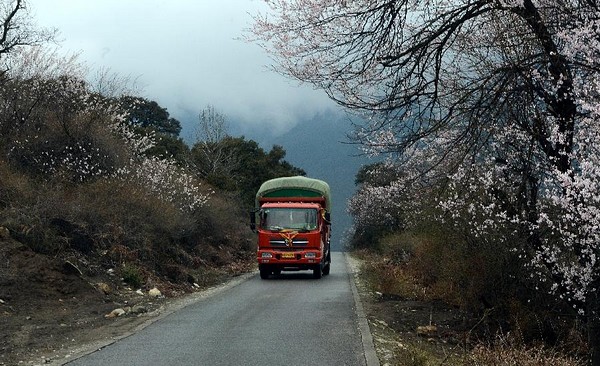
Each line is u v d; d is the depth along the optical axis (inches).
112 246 751.1
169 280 783.7
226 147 2206.0
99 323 505.4
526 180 437.4
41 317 513.0
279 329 466.6
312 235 930.1
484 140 421.4
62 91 900.6
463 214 537.3
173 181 1042.7
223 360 359.9
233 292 744.3
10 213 663.1
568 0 380.8
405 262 914.7
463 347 450.6
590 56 360.5
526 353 386.0
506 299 528.7
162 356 370.9
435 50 439.5
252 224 932.0
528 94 411.8
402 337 495.8
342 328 474.9
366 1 421.1
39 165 820.0
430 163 475.8
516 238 484.4
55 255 654.5
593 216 355.3
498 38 416.8
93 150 882.8
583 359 454.0
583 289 406.0
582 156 368.8
